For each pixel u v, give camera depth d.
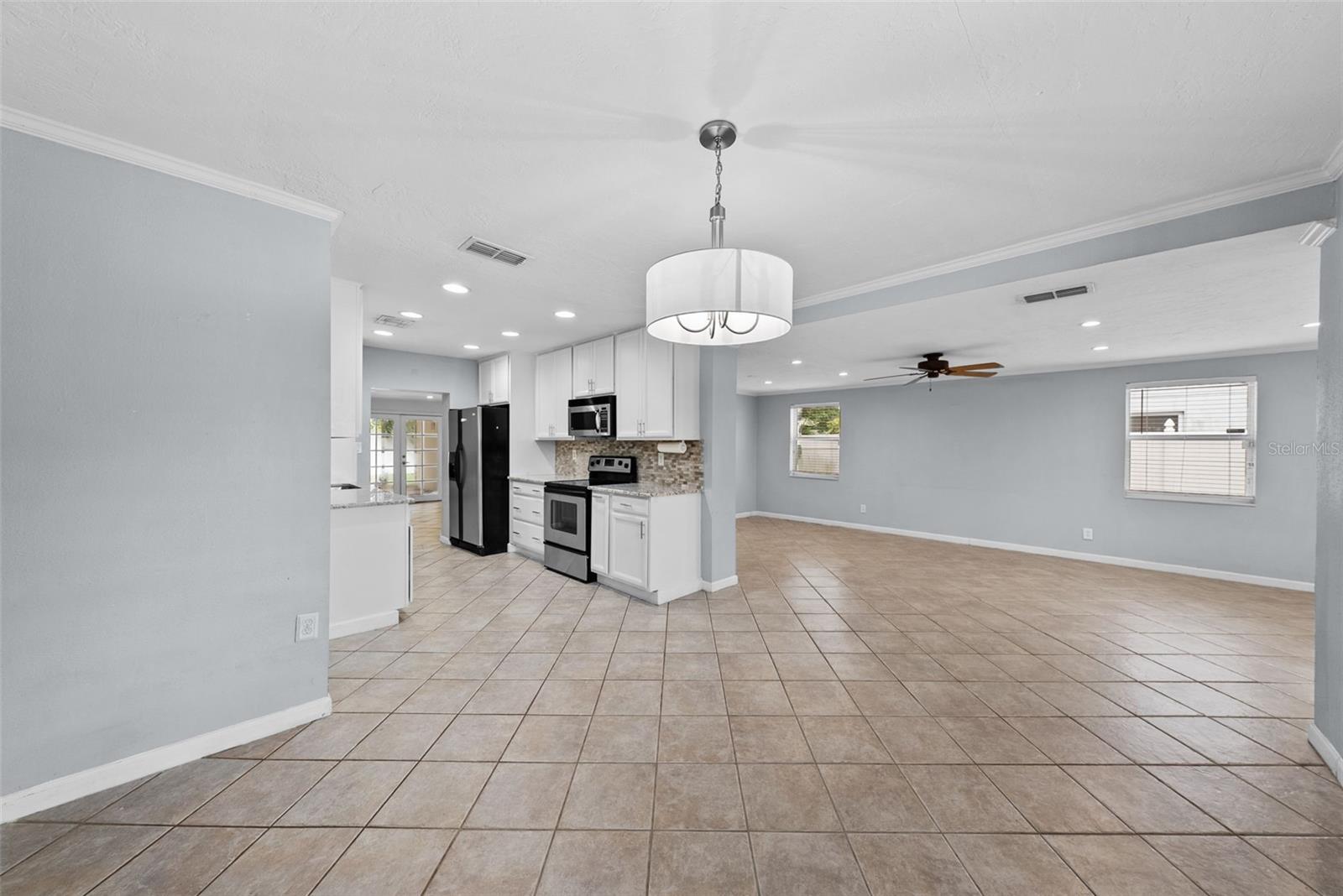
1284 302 3.01
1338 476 1.89
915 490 7.02
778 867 1.48
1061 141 1.73
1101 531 5.61
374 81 1.47
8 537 1.60
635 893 1.40
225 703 2.00
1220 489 4.97
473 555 5.58
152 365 1.83
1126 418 5.48
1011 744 2.11
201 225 1.93
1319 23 1.22
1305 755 2.03
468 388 6.30
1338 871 1.48
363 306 3.80
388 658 2.90
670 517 4.00
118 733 1.78
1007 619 3.66
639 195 2.12
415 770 1.90
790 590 4.36
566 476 5.90
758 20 1.25
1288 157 1.81
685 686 2.59
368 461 5.52
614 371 4.69
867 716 2.32
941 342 4.27
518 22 1.25
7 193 1.59
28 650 1.63
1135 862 1.51
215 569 1.97
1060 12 1.21
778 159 1.85
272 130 1.70
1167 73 1.40
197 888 1.39
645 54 1.36
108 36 1.29
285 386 2.13
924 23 1.25
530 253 2.74
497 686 2.57
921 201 2.16
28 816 1.62
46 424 1.65
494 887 1.41
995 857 1.53
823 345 4.43
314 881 1.42
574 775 1.88
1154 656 3.02
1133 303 3.04
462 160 1.88
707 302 1.50
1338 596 1.90
